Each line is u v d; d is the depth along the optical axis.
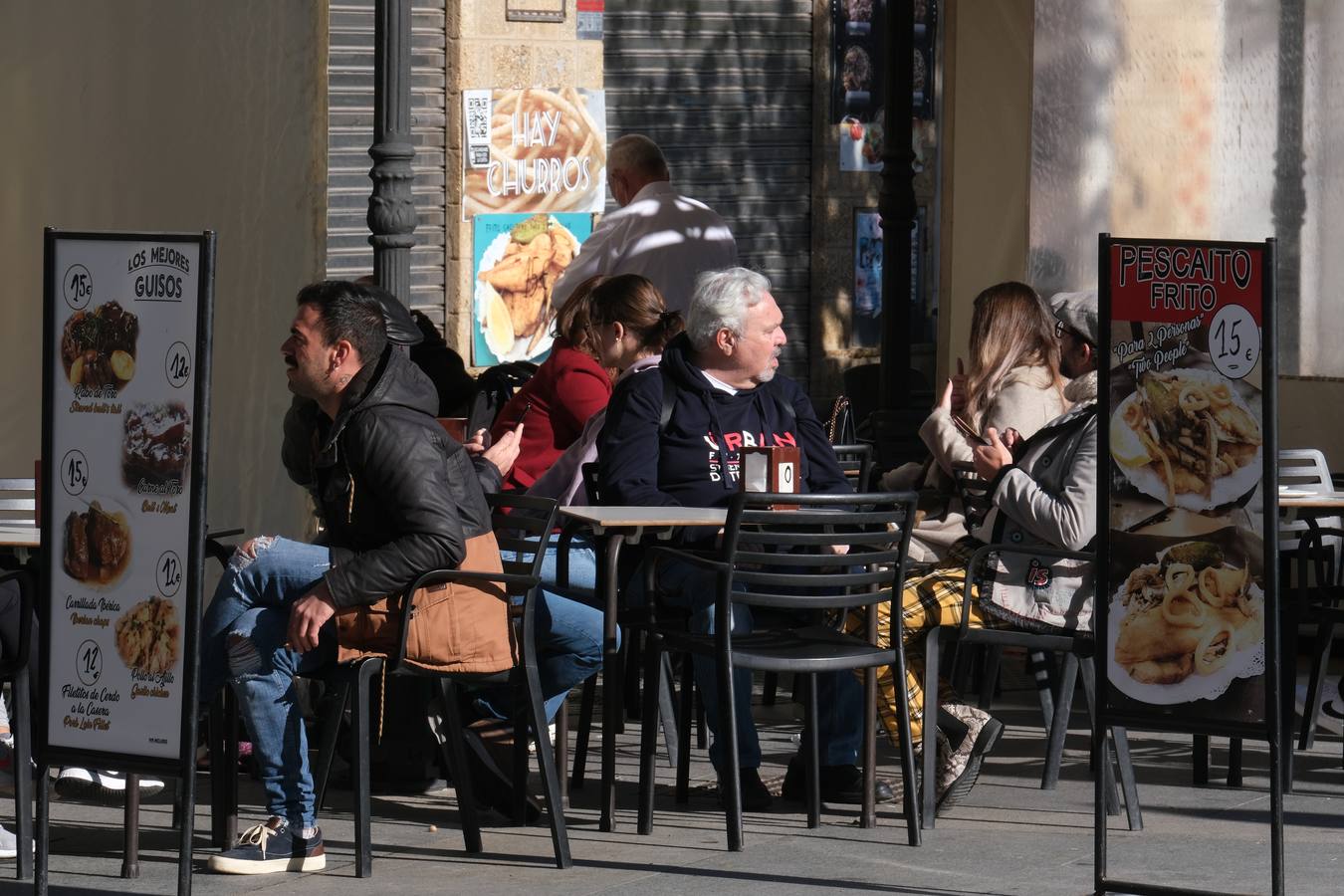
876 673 22.52
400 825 22.36
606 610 21.73
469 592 20.14
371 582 19.47
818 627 22.42
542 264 44.31
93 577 18.08
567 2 44.25
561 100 44.31
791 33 47.59
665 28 46.16
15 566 22.83
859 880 20.02
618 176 35.78
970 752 22.72
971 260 36.16
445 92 42.81
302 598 19.50
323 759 20.48
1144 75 34.06
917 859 20.91
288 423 23.52
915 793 21.47
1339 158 33.53
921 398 46.25
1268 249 17.77
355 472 19.84
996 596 22.69
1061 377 25.86
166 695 17.72
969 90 36.00
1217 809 23.44
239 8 26.66
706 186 47.09
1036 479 22.86
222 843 21.22
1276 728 17.86
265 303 26.48
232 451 26.64
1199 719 18.23
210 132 26.98
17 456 29.86
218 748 21.34
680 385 23.62
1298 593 25.36
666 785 24.62
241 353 26.59
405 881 19.86
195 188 27.16
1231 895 18.12
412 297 42.84
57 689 18.28
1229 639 18.09
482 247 43.38
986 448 23.05
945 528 26.38
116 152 28.06
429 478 19.70
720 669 20.83
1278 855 17.94
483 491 22.42
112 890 19.50
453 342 43.28
